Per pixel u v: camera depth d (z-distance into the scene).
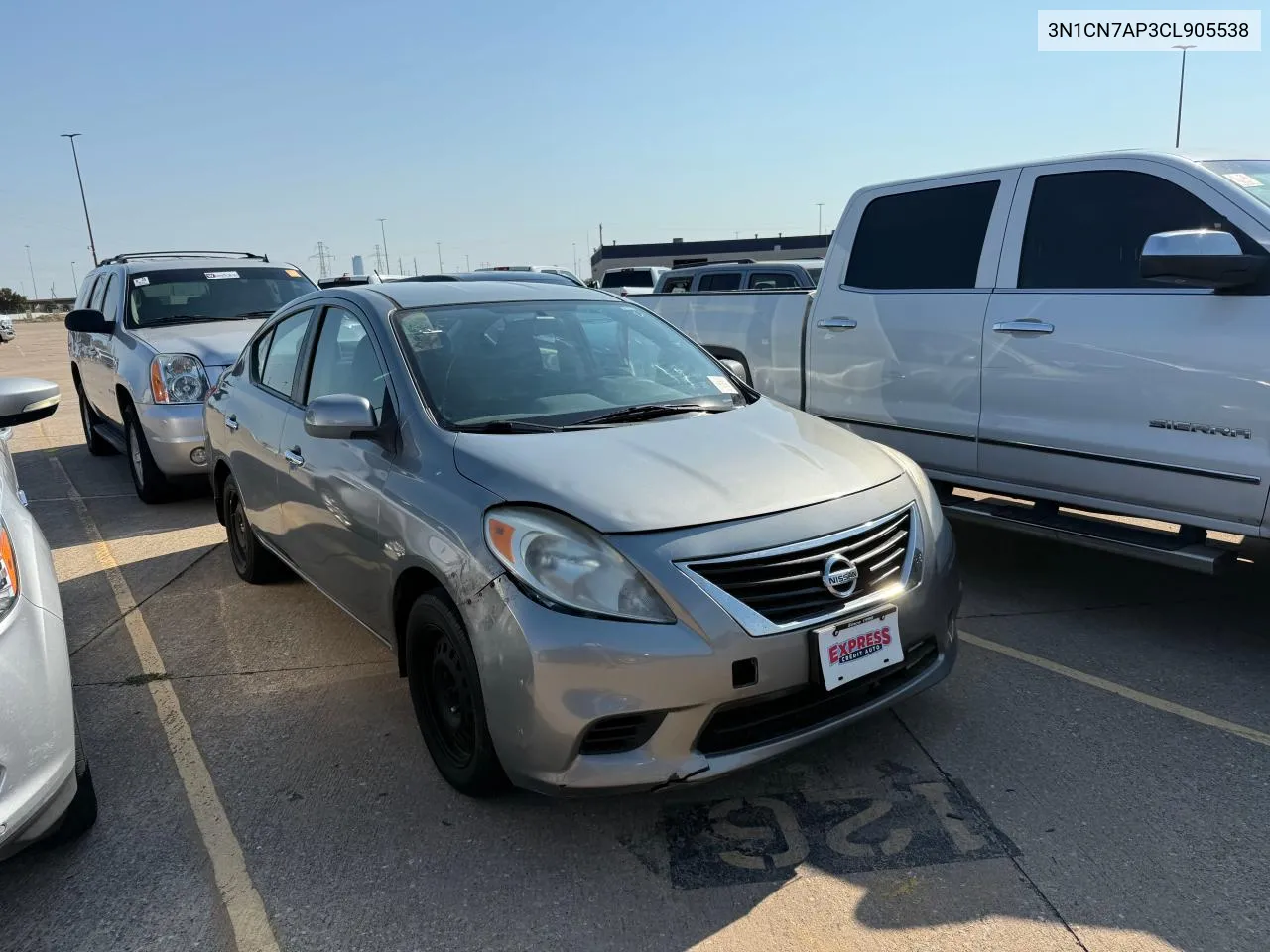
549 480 2.84
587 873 2.67
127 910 2.59
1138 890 2.52
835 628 2.72
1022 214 4.45
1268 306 3.51
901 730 3.41
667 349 4.18
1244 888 2.51
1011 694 3.67
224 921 2.53
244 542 5.19
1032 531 4.29
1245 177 3.87
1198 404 3.72
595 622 2.56
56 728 2.50
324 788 3.16
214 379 6.82
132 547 6.18
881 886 2.57
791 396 5.80
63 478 8.66
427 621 3.04
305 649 4.38
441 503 2.96
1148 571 5.08
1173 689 3.68
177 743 3.51
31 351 27.42
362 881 2.67
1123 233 4.08
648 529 2.66
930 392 4.82
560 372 3.74
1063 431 4.21
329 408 3.31
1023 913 2.44
